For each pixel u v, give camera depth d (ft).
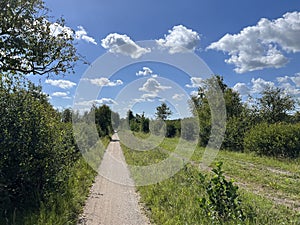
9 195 18.95
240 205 21.04
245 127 80.28
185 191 25.99
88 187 29.22
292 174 42.70
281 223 19.03
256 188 32.65
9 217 17.93
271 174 41.16
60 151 25.29
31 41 25.80
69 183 26.16
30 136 21.26
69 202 21.68
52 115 29.96
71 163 33.35
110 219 19.98
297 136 61.67
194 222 18.40
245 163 53.21
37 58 26.07
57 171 24.27
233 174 40.78
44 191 21.79
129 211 21.94
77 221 19.26
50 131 24.35
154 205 22.79
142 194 26.71
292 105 109.91
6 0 23.18
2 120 19.98
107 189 29.17
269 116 109.09
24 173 20.26
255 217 19.12
